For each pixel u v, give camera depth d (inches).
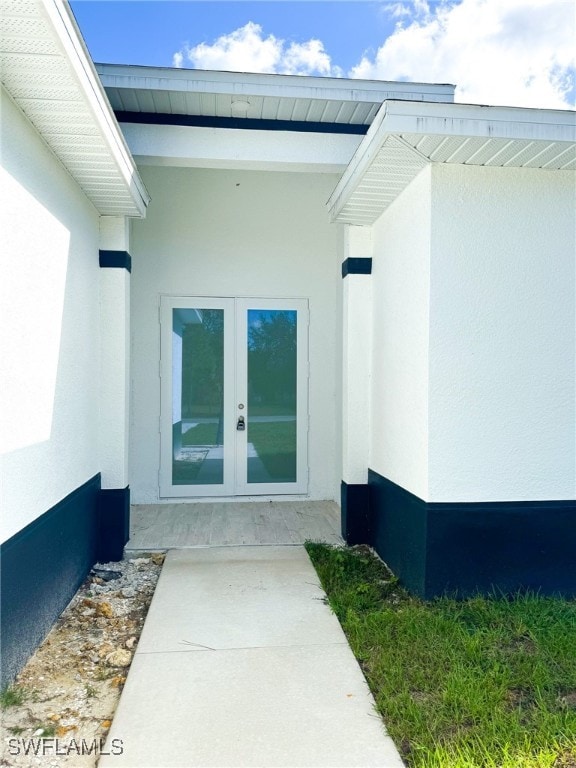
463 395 124.5
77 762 74.3
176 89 146.7
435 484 123.8
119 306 159.2
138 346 217.6
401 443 141.9
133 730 80.1
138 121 160.2
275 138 165.3
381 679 93.9
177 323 220.7
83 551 139.3
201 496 222.4
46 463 109.7
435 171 122.6
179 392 220.8
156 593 132.0
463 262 123.9
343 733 79.9
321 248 227.9
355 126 168.1
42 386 107.3
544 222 126.1
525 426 126.6
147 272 218.2
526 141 109.5
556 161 120.7
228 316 223.0
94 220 149.9
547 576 126.8
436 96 158.1
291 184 225.5
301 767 72.7
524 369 126.3
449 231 123.3
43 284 107.7
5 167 89.3
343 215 162.9
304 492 228.2
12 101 91.8
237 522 193.3
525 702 86.7
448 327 123.9
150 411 218.5
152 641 108.0
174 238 219.6
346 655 103.0
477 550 124.7
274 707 86.3
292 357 227.3
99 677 96.1
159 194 218.8
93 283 149.5
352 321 173.3
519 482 126.6
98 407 156.6
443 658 98.2
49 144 109.0
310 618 119.0
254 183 223.6
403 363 140.9
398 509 142.9
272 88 150.3
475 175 123.8
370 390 172.7
